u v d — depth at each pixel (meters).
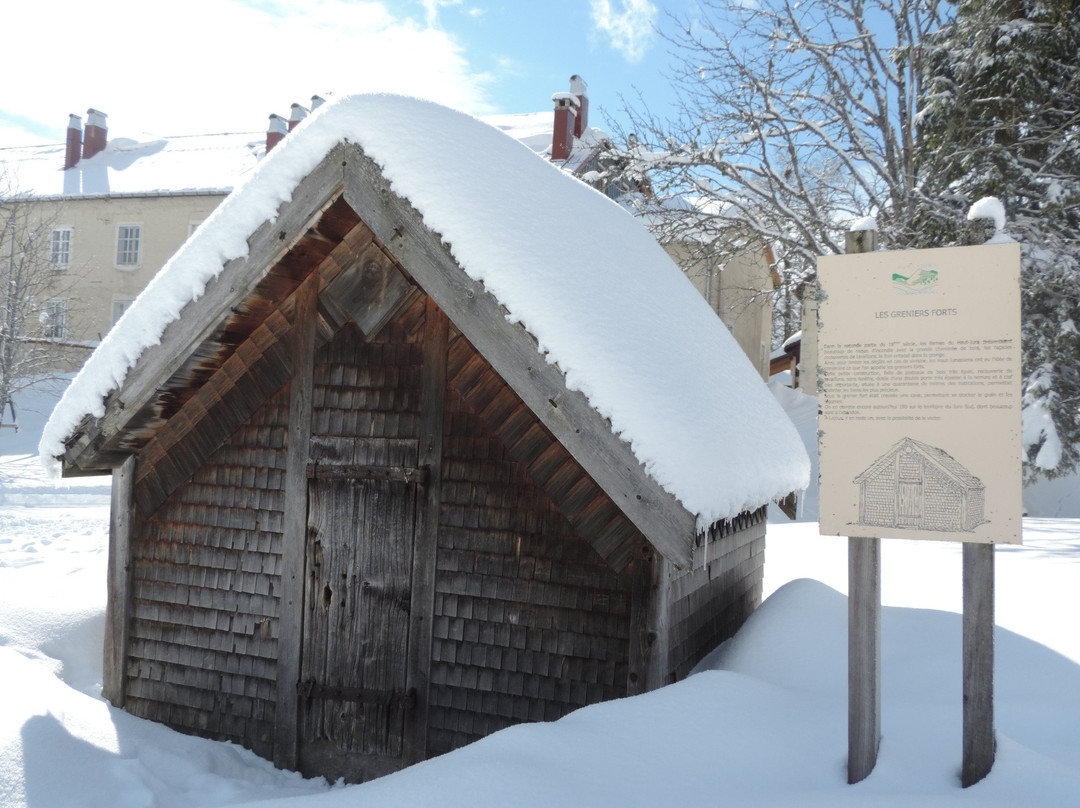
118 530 4.98
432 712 4.27
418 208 3.54
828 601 4.91
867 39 16.02
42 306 31.41
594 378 3.30
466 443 4.30
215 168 34.84
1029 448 14.80
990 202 3.02
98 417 4.27
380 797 2.56
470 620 4.23
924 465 2.73
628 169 15.76
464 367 4.35
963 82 15.23
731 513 3.55
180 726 4.77
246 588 4.70
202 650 4.78
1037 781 2.52
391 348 4.47
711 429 3.68
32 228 33.06
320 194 3.78
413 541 4.37
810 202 15.30
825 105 16.58
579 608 4.03
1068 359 14.66
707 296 20.69
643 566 3.87
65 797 3.41
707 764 2.81
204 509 4.85
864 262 2.85
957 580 6.00
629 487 3.25
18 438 23.34
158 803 3.57
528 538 4.16
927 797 2.45
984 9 15.30
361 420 4.50
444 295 3.52
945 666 4.01
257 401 4.72
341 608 4.48
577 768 2.71
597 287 3.84
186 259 4.03
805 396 20.38
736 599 5.52
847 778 2.76
